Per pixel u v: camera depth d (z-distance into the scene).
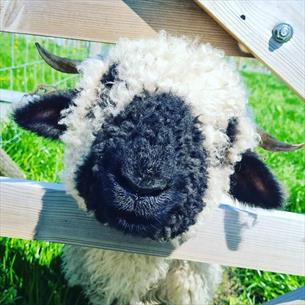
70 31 0.51
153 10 0.50
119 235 0.54
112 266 0.64
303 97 0.48
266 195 0.57
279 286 0.81
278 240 0.54
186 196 0.47
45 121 0.59
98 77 0.54
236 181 0.59
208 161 0.50
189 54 0.54
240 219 0.54
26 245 0.76
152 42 0.53
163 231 0.47
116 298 0.68
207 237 0.55
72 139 0.53
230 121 0.54
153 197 0.44
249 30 0.47
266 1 0.47
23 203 0.54
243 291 0.82
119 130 0.46
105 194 0.45
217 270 0.76
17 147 0.99
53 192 0.54
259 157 0.58
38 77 1.38
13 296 0.69
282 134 1.45
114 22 0.50
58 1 0.50
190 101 0.50
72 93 0.57
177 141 0.46
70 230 0.55
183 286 0.68
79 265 0.71
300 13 0.47
